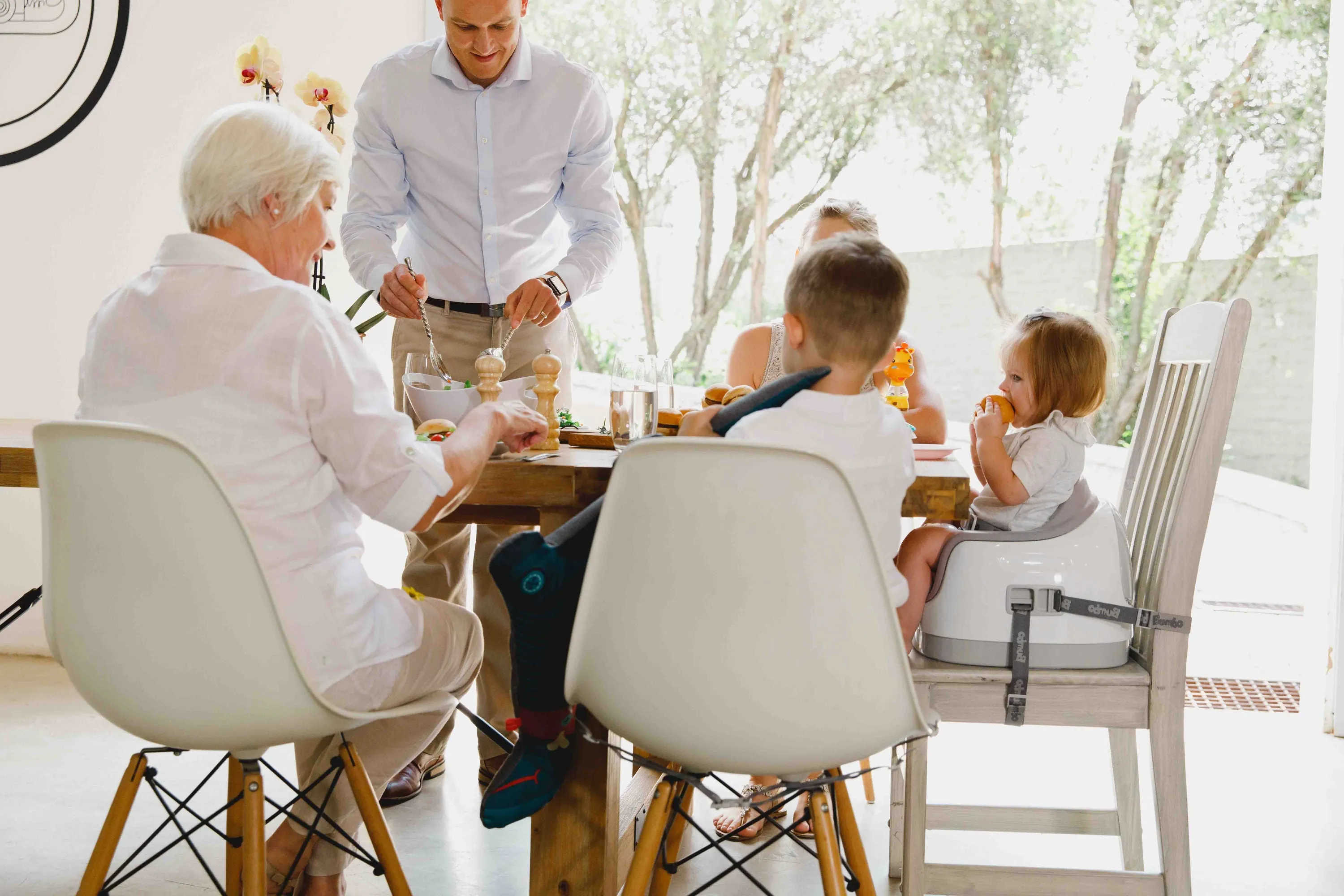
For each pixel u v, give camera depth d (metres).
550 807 1.55
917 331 4.95
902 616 1.62
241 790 1.55
